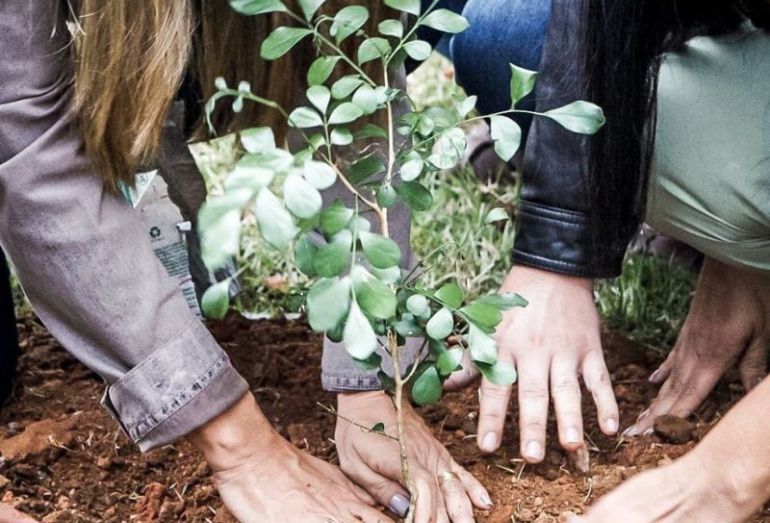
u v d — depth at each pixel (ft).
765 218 6.16
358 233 4.47
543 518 5.63
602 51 5.68
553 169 6.14
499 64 7.45
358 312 4.36
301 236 4.58
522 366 6.17
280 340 7.87
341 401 6.14
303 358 7.59
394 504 5.69
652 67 5.79
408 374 5.45
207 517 6.03
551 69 5.98
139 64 4.80
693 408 6.86
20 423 6.91
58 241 5.03
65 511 5.98
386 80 4.90
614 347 7.70
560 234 6.22
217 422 5.47
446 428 6.75
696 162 6.25
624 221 6.14
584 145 5.94
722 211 6.30
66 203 5.01
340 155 5.88
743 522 4.86
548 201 6.21
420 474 5.70
